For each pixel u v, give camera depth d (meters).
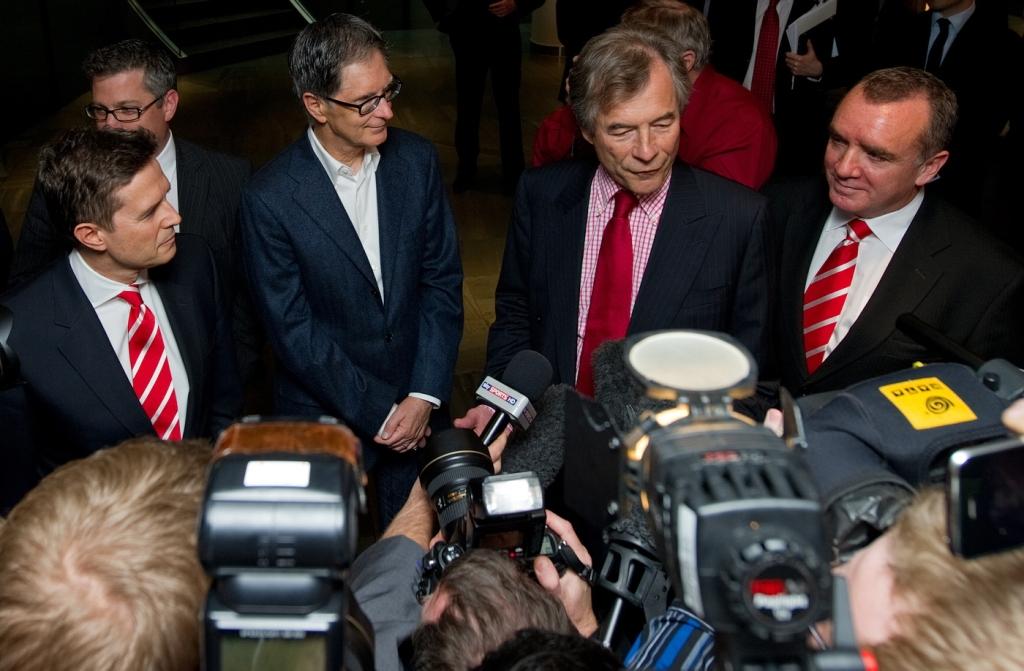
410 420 2.61
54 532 0.79
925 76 2.03
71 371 1.96
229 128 7.66
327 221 2.42
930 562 0.73
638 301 2.17
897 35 4.02
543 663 0.80
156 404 2.06
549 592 1.09
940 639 0.69
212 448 0.93
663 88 1.96
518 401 1.65
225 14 10.27
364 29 2.30
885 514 0.95
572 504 1.02
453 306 2.71
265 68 9.69
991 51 3.78
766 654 0.68
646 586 1.24
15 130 7.20
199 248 2.23
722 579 0.65
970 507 0.70
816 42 4.23
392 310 2.55
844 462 1.01
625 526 1.25
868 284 2.17
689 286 2.14
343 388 2.52
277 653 0.70
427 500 1.54
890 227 2.14
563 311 2.26
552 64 9.66
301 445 0.74
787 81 4.30
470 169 6.15
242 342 2.95
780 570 0.64
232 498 0.70
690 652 1.00
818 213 2.26
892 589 0.75
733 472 0.69
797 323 2.24
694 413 0.78
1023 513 0.71
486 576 1.06
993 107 3.81
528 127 7.62
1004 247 2.11
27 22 7.31
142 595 0.76
